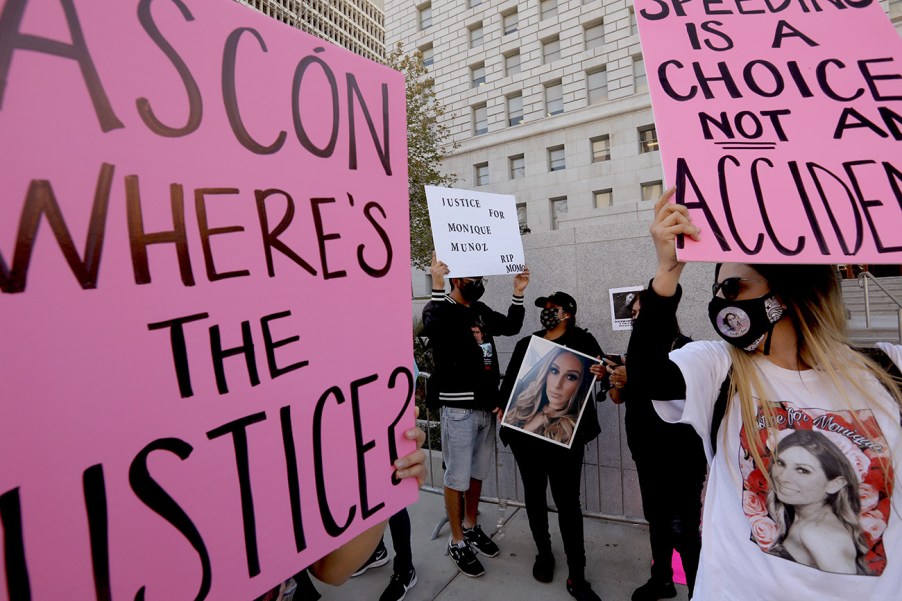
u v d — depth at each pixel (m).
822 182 1.17
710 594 1.18
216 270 0.88
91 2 0.75
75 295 0.72
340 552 1.24
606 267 3.79
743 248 1.12
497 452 3.85
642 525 3.53
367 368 1.13
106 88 0.76
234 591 0.88
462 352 3.09
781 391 1.17
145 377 0.78
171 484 0.81
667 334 1.24
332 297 1.07
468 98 26.70
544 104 24.36
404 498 1.19
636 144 21.83
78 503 0.71
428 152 17.11
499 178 25.67
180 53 0.85
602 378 2.84
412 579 2.91
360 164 1.15
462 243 3.19
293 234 1.00
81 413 0.72
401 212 1.23
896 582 1.02
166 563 0.80
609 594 2.80
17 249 0.67
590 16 22.64
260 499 0.93
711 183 1.17
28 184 0.68
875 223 1.14
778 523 1.11
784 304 1.17
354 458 1.09
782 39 1.31
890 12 16.77
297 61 1.04
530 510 2.91
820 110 1.24
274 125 0.98
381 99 1.21
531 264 4.07
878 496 1.06
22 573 0.66
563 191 23.62
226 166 0.90
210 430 0.86
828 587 1.05
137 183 0.79
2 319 0.65
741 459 1.18
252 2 38.12
